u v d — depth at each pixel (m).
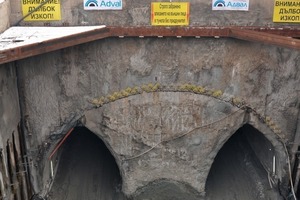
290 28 11.90
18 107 11.84
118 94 12.52
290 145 13.29
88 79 12.29
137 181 13.63
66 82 12.22
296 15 11.87
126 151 13.25
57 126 12.62
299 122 12.81
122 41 11.98
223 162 15.31
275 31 11.89
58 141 12.91
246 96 12.62
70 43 10.66
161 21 11.81
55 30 11.37
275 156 13.70
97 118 12.77
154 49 12.09
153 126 12.92
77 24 11.97
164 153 13.31
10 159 10.91
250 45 11.99
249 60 12.18
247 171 14.88
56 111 12.45
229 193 13.98
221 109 12.73
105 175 14.72
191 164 13.46
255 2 11.77
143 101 12.64
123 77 12.36
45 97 12.20
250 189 14.09
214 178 14.59
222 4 11.75
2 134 10.27
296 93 12.59
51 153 13.09
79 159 15.38
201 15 11.84
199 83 12.48
